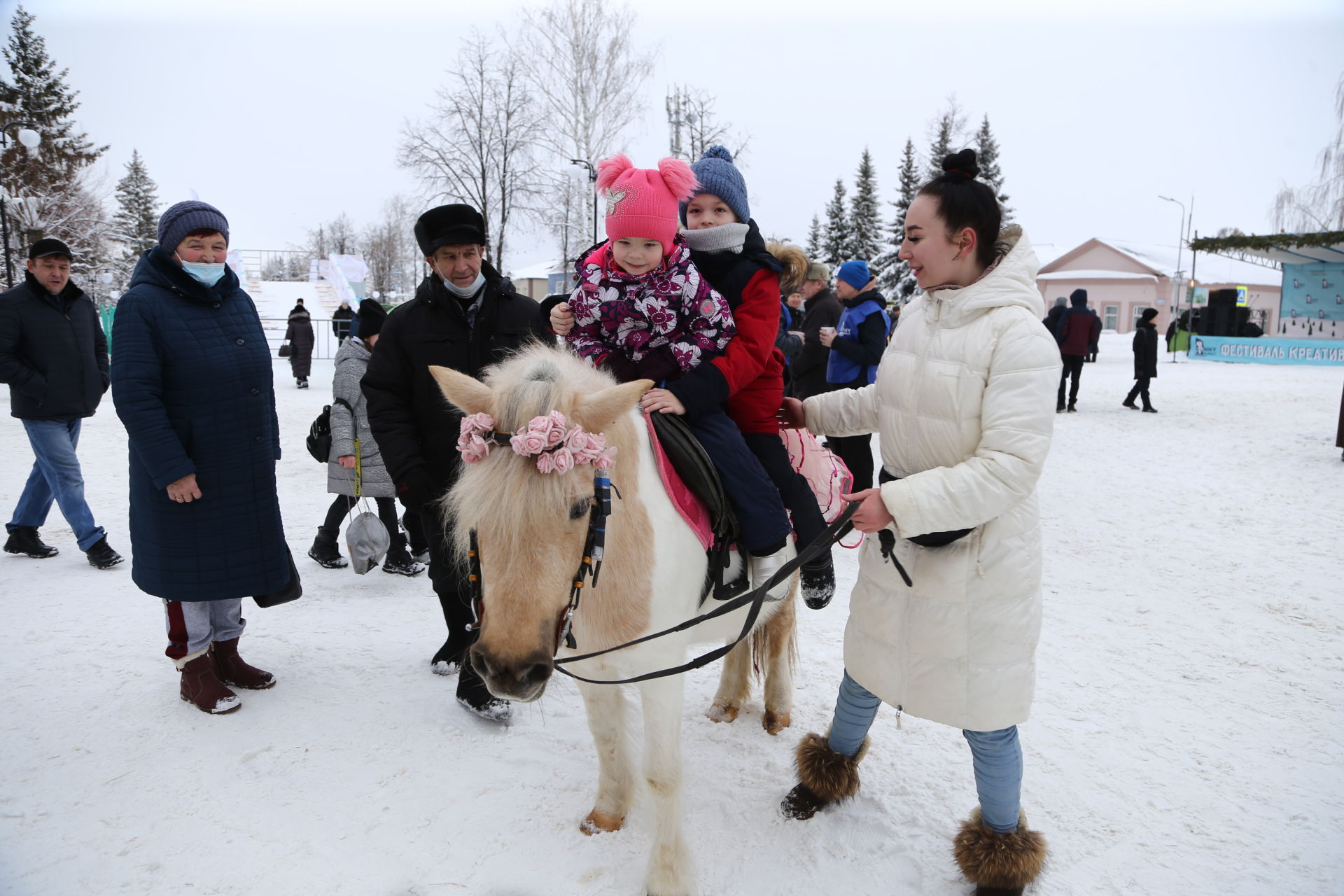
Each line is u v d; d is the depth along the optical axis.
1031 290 2.24
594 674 2.37
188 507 3.23
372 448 5.01
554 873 2.52
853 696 2.69
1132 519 6.75
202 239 3.24
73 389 5.01
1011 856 2.33
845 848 2.64
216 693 3.38
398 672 3.83
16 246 24.56
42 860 2.49
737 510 2.43
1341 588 5.02
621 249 2.31
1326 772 3.05
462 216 3.18
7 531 5.40
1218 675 3.86
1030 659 2.32
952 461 2.29
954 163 2.25
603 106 22.98
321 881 2.45
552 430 1.81
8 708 3.40
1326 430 10.52
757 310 2.48
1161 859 2.59
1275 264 31.62
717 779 3.04
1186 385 16.81
